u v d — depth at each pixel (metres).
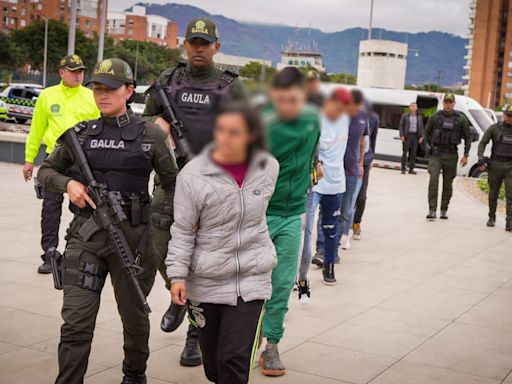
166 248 4.50
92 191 3.48
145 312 3.46
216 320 3.38
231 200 3.16
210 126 2.12
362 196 9.32
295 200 4.21
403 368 4.62
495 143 11.12
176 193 3.22
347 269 7.62
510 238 10.33
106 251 3.52
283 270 4.24
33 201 10.70
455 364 4.75
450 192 11.88
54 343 4.72
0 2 153.00
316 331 5.34
